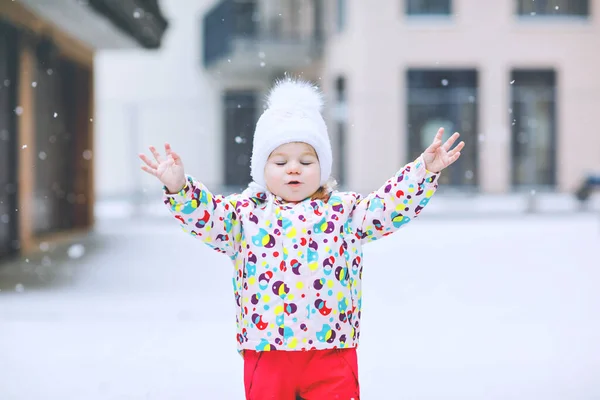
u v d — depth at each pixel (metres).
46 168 12.16
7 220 9.67
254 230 2.72
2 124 9.41
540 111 19.83
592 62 20.08
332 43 21.03
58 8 9.43
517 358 4.78
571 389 4.13
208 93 23.67
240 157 23.31
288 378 2.68
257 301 2.68
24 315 6.12
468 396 4.02
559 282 7.74
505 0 19.98
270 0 22.05
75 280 7.95
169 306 6.51
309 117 2.80
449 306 6.48
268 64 22.42
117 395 4.06
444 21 20.00
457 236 12.30
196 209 2.66
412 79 20.05
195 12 23.78
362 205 2.81
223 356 4.86
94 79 13.60
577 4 20.16
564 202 18.80
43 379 4.35
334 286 2.69
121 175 22.86
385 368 4.55
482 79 19.92
